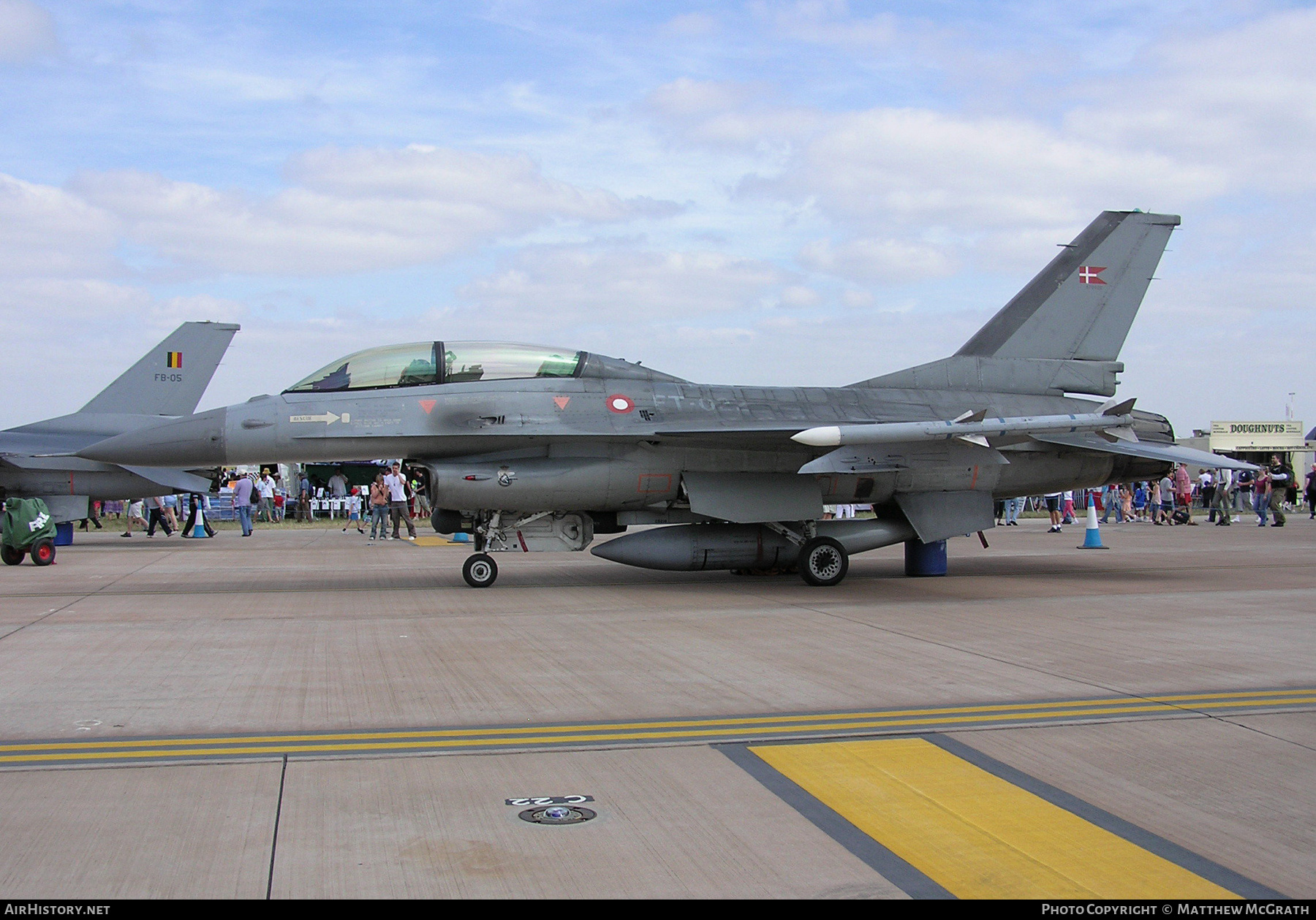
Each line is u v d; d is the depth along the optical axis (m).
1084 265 15.66
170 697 6.72
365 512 31.28
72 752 5.38
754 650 8.53
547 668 7.76
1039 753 5.38
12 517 16.88
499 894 3.59
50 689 6.96
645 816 4.39
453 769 5.08
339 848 4.02
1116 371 15.71
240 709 6.39
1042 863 3.90
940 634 9.41
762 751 5.41
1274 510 28.94
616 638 9.20
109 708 6.40
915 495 14.19
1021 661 8.01
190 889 3.62
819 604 11.77
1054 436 14.38
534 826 4.27
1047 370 15.46
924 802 4.59
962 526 14.09
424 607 11.39
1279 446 45.22
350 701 6.62
